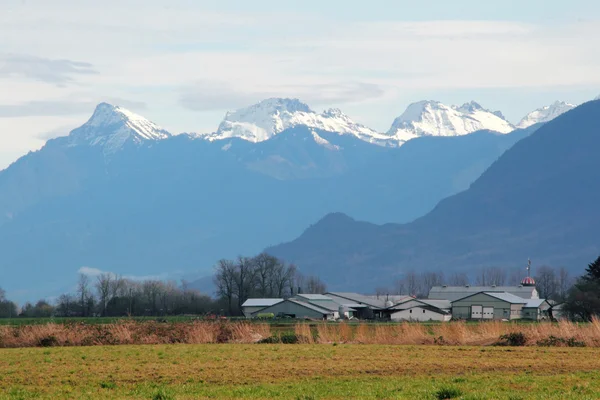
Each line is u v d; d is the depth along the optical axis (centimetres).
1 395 5784
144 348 9688
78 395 5756
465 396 5256
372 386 5978
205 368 7281
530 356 8294
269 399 5409
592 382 6059
